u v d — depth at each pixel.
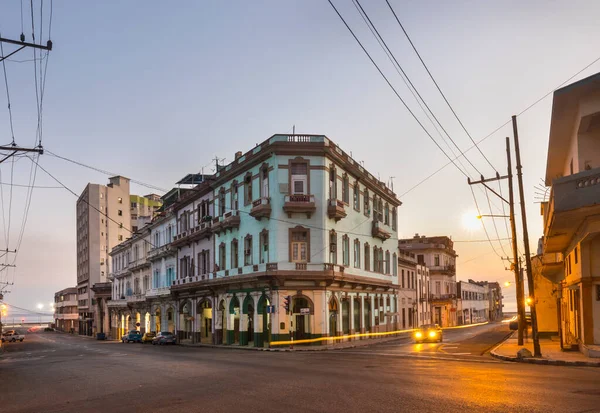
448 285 84.81
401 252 64.62
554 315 42.41
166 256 60.22
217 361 24.09
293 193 38.53
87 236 116.94
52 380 18.47
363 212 46.88
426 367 19.05
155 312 64.56
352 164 43.97
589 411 10.02
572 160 24.36
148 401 12.74
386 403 11.35
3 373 22.38
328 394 12.82
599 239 22.81
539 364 20.61
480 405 10.84
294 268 37.88
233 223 42.69
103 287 95.06
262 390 13.86
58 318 153.88
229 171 44.31
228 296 43.75
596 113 20.42
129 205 122.19
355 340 43.00
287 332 37.44
